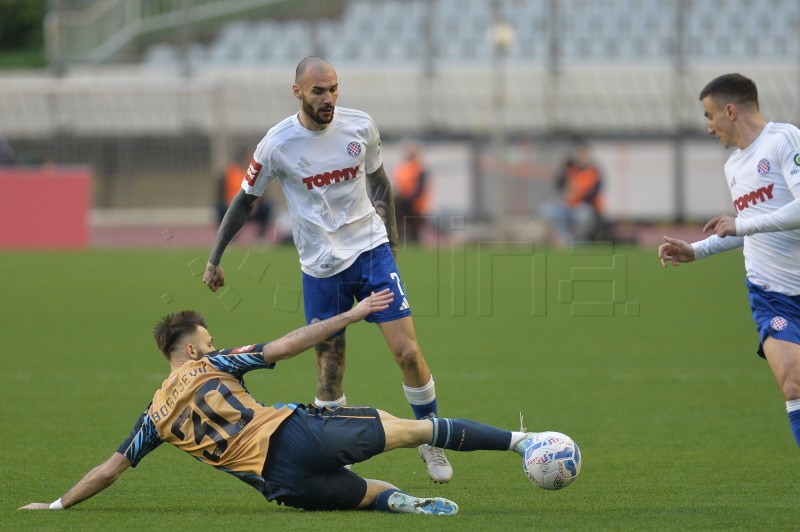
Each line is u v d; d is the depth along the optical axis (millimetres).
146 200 100375
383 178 22438
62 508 18984
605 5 113812
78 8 121875
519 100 102812
